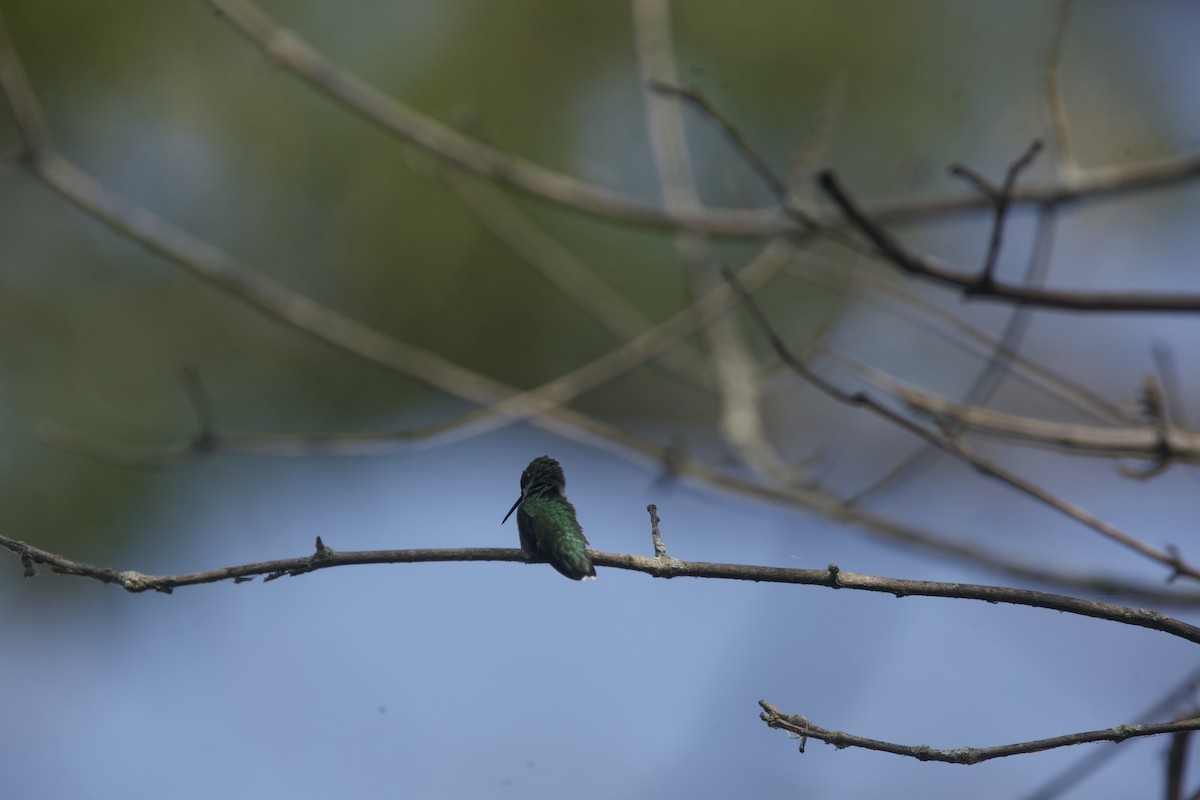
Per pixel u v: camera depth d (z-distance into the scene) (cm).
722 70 1497
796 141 1490
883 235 723
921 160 1228
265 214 1534
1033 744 544
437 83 1512
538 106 1520
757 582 607
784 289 1530
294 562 624
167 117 1517
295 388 1552
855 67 1499
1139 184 902
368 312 1555
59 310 1481
